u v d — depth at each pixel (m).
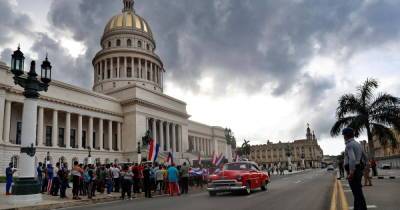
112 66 83.38
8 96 45.97
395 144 34.97
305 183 29.36
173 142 74.69
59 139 56.47
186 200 17.48
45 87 19.59
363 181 26.86
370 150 35.12
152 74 87.56
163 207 14.52
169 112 74.50
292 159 160.25
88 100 58.78
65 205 17.67
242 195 18.89
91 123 58.75
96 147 62.62
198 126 97.00
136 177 24.16
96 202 19.62
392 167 85.25
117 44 86.50
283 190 21.89
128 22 88.88
